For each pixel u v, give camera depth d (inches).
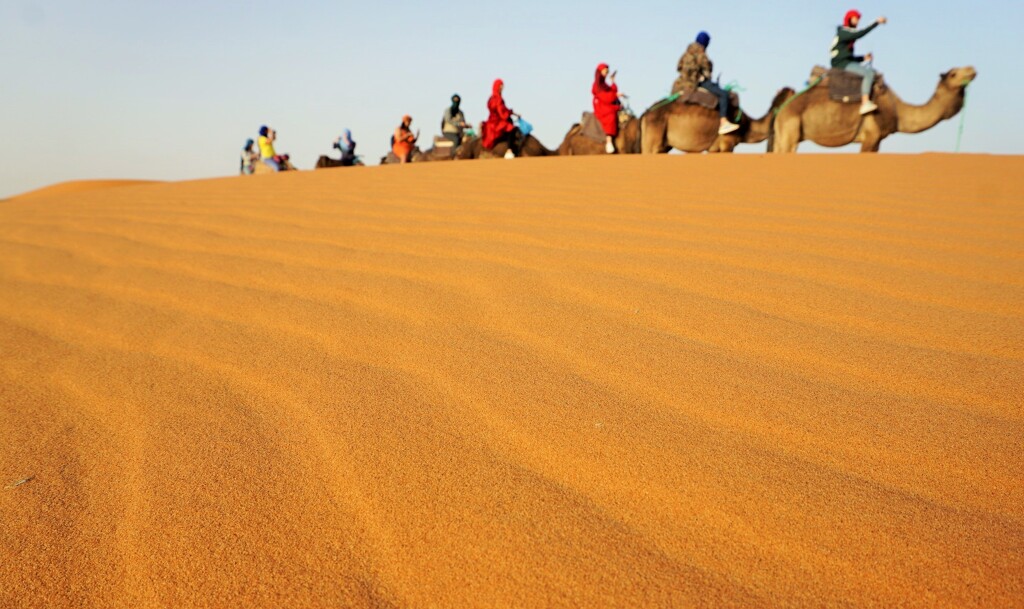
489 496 66.9
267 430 83.2
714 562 56.9
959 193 190.2
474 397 87.0
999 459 67.6
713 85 471.5
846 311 109.3
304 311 126.0
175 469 75.5
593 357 96.7
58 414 93.0
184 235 197.8
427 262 148.8
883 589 53.1
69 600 58.0
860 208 175.5
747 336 101.3
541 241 158.4
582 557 58.1
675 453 71.8
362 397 89.7
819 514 61.2
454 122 626.2
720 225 164.2
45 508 70.5
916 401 80.2
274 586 57.6
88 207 280.4
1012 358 89.8
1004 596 51.6
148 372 104.8
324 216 206.8
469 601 54.7
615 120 504.7
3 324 136.5
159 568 60.6
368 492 68.8
